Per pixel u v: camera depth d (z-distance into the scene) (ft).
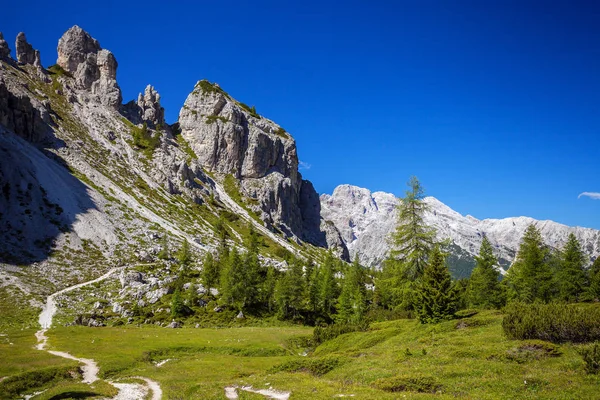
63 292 310.24
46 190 435.94
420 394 75.72
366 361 118.42
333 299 377.09
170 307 315.37
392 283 174.40
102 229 431.02
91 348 193.57
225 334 253.03
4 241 346.13
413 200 169.07
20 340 206.69
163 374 149.89
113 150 654.94
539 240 269.64
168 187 637.71
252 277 352.90
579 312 100.83
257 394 95.20
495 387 75.20
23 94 539.29
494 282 266.98
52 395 111.55
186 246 414.62
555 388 69.97
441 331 140.05
